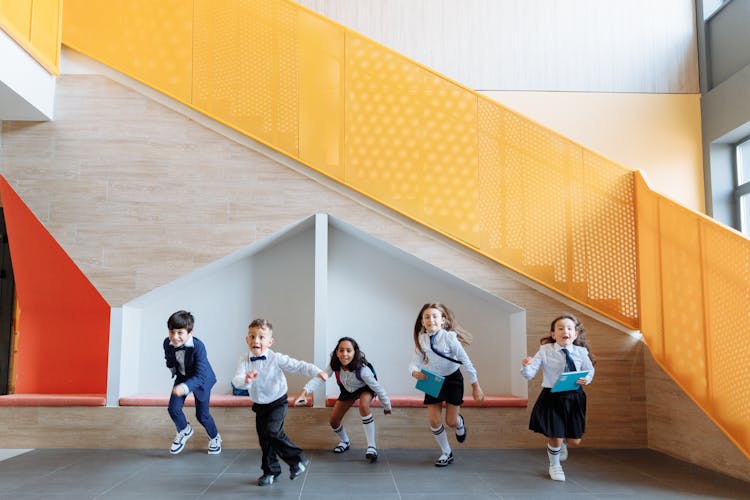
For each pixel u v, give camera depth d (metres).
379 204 5.21
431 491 3.62
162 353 5.64
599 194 5.29
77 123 5.25
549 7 7.23
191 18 5.31
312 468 4.25
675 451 4.66
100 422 4.98
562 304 5.20
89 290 5.80
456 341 4.38
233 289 5.80
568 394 4.00
